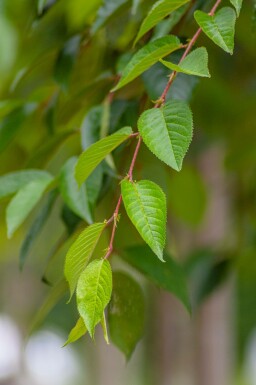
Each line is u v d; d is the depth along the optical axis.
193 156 2.09
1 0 1.54
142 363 6.19
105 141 1.10
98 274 1.04
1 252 2.61
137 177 1.48
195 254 1.97
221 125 1.90
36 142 1.61
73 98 1.42
